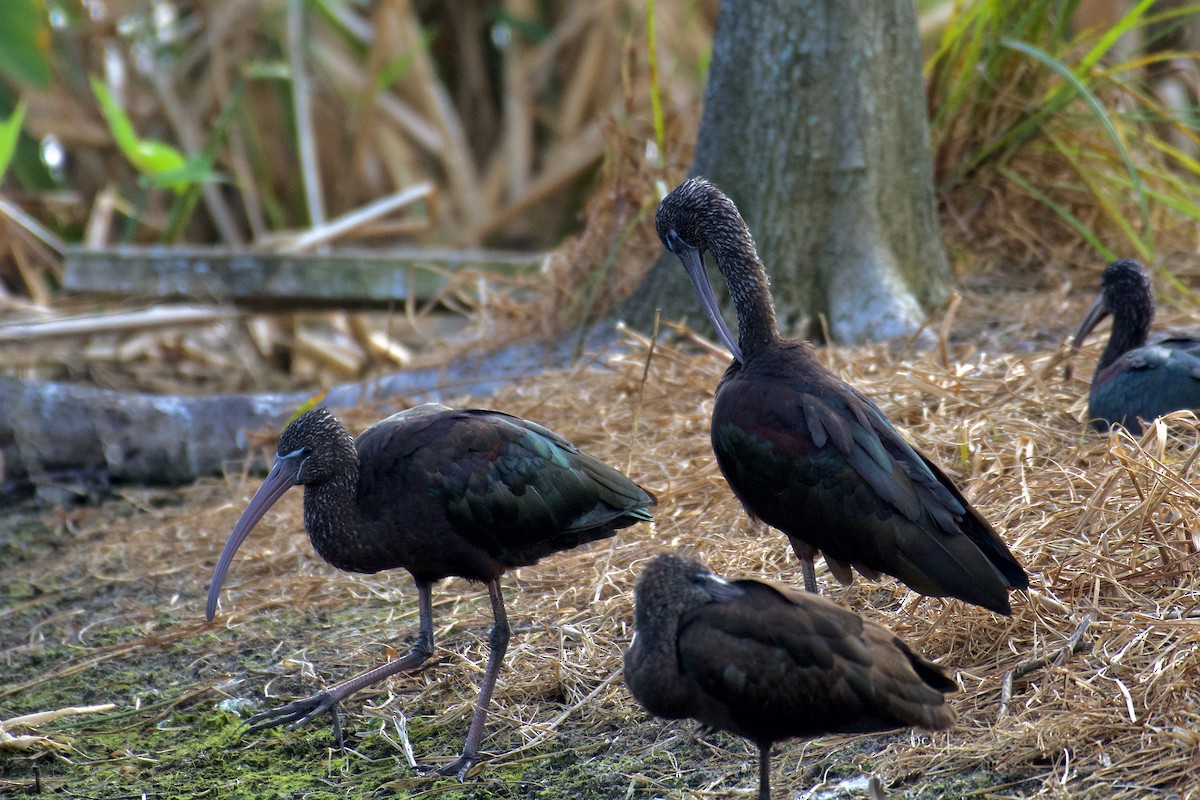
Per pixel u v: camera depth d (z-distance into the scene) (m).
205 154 18.77
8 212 17.77
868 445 7.43
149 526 12.05
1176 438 8.98
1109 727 6.53
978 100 14.72
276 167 23.67
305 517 8.12
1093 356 11.23
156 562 11.12
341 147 23.78
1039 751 6.52
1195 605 7.30
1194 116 16.16
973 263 14.38
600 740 7.62
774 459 7.54
